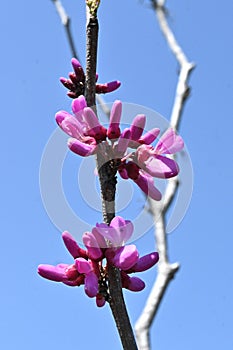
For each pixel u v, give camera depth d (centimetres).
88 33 36
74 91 38
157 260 38
